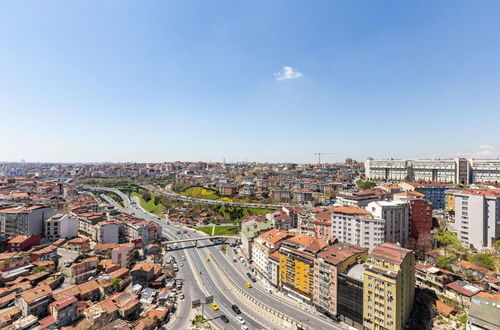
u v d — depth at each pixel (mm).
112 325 97438
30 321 95125
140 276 139125
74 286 119812
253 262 174250
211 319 112250
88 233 189625
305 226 188125
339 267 109625
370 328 99750
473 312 90375
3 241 150125
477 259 128250
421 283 123312
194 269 166500
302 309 119125
